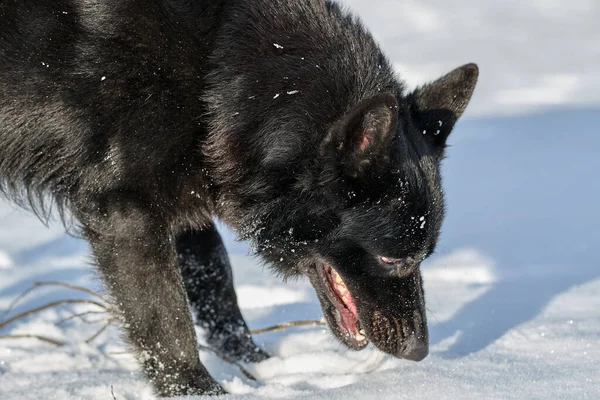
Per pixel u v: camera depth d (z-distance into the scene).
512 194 19.97
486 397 8.74
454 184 21.20
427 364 10.05
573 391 8.83
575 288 13.35
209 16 9.86
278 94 9.77
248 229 10.36
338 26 10.12
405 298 10.03
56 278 14.83
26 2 9.80
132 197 9.85
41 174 10.29
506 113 30.41
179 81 9.70
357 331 10.43
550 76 36.34
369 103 8.73
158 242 9.95
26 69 9.80
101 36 9.63
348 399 8.84
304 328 12.43
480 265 14.89
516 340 10.98
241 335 11.67
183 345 10.00
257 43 9.91
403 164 9.41
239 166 10.00
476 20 44.56
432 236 9.69
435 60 36.44
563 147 24.84
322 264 10.39
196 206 10.27
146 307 9.98
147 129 9.63
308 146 9.61
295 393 9.30
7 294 13.98
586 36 42.62
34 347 11.66
